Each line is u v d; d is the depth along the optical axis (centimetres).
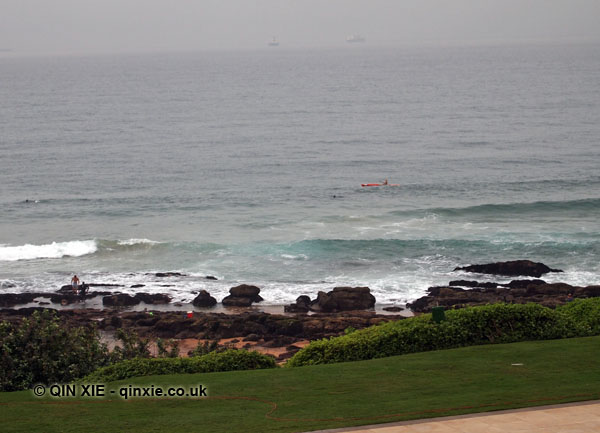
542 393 1527
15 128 14050
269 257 5288
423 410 1438
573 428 1320
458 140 11788
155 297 4431
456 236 5709
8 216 6862
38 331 2053
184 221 6562
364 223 6297
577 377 1644
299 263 5147
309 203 7306
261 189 8112
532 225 6047
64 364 2022
